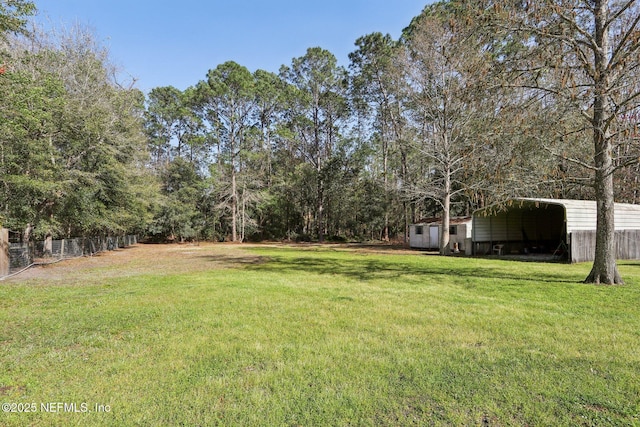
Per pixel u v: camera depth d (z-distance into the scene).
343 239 33.41
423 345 3.85
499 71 7.97
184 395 2.72
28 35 10.99
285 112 34.34
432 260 14.37
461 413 2.46
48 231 13.29
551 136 7.85
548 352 3.62
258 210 34.00
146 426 2.31
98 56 15.98
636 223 14.62
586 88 7.39
